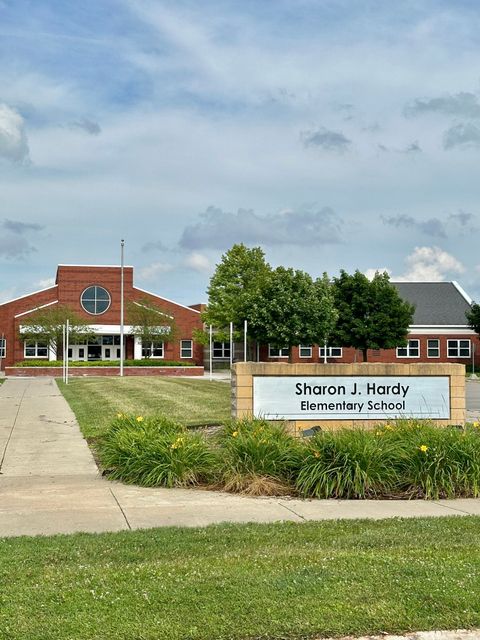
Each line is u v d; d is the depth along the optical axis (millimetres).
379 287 52000
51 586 5457
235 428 11602
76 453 13469
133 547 6676
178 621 4770
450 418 13586
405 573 5641
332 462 9773
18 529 7652
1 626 4711
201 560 6156
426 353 60406
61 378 50781
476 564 5906
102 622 4766
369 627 4688
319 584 5391
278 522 7848
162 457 10484
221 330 59438
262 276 54875
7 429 17438
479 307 57406
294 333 49438
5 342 62844
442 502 9227
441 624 4742
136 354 65000
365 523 7758
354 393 13328
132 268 65312
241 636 4590
